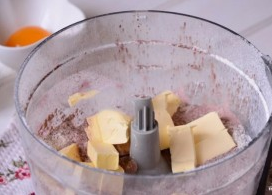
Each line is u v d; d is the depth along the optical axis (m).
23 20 0.69
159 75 0.55
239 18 0.69
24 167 0.54
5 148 0.56
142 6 0.72
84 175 0.38
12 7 0.68
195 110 0.52
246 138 0.47
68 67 0.50
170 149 0.45
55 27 0.68
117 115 0.46
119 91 0.54
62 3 0.68
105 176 0.37
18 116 0.42
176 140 0.45
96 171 0.37
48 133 0.49
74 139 0.48
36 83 0.46
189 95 0.54
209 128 0.47
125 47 0.52
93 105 0.53
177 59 0.53
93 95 0.53
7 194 0.52
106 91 0.54
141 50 0.53
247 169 0.40
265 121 0.44
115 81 0.54
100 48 0.51
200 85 0.54
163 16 0.50
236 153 0.38
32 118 0.47
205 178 0.38
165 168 0.44
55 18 0.68
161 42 0.52
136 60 0.54
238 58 0.48
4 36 0.68
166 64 0.54
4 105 0.60
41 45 0.46
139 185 0.37
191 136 0.45
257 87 0.47
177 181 0.37
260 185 0.47
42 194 0.44
